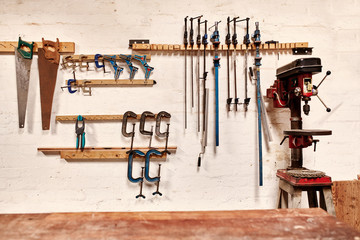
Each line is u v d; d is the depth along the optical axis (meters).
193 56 2.30
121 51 2.30
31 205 2.26
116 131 2.29
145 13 2.32
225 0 2.34
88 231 1.20
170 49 2.25
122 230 1.21
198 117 2.28
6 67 2.27
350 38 2.35
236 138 2.32
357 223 2.01
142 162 2.29
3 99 2.26
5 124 2.26
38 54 2.24
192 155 2.31
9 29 2.27
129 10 2.31
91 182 2.28
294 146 1.97
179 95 2.31
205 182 2.31
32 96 2.27
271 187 2.31
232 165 2.32
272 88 2.12
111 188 2.28
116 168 2.29
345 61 2.34
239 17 2.33
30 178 2.26
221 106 2.32
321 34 2.34
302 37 2.34
